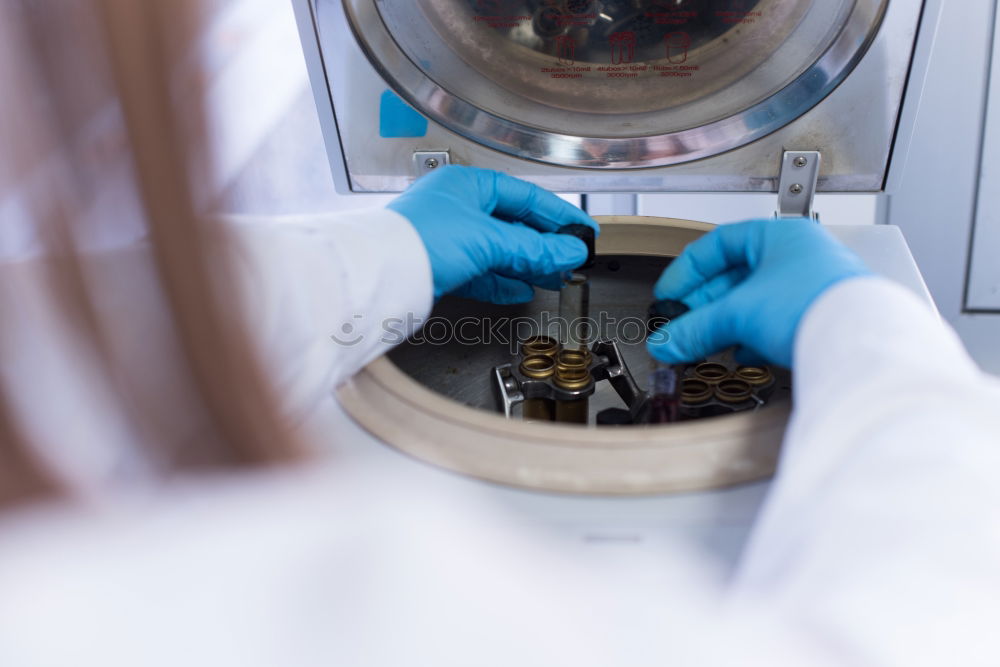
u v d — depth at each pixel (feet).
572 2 2.70
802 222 2.33
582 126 3.01
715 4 2.66
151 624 1.00
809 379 1.53
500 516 1.49
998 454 1.12
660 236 3.10
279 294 1.53
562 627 1.18
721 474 1.59
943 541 1.02
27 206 0.73
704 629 1.24
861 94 2.70
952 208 4.18
